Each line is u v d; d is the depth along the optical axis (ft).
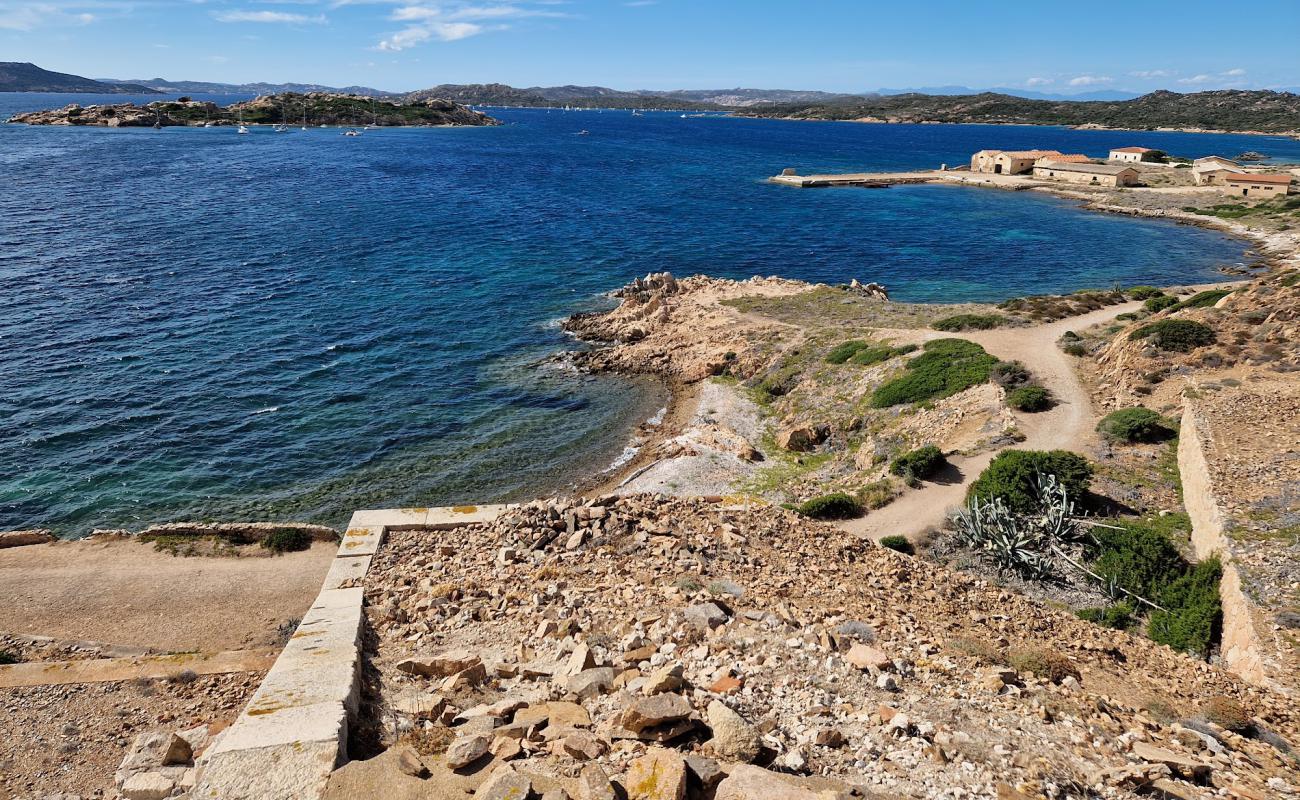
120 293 203.31
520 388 164.04
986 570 81.00
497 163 581.94
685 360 177.78
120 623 76.79
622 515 69.46
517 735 33.09
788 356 169.58
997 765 31.60
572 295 232.73
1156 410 113.19
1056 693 41.93
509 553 63.36
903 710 36.47
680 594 52.70
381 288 227.61
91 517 107.04
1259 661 54.24
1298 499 73.87
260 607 80.69
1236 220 376.07
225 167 469.98
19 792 43.62
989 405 122.01
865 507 98.84
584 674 38.83
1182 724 42.78
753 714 35.55
